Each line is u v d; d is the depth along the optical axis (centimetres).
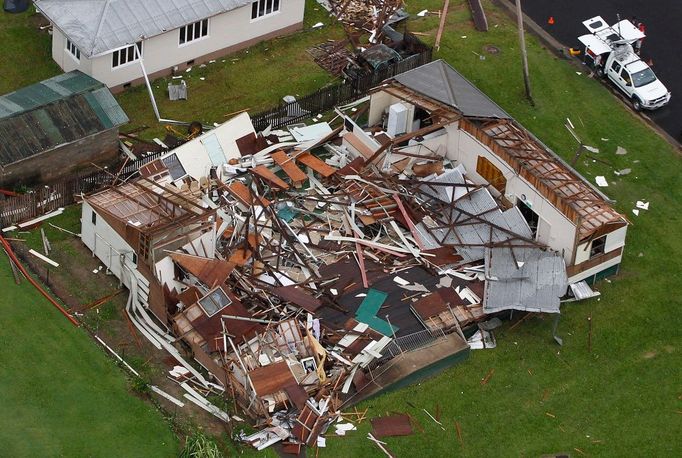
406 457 4884
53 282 5522
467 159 6219
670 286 5853
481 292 5562
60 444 4766
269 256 5653
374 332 5325
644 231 6169
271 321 5256
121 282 5522
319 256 5709
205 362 5138
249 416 4969
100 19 6544
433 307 5438
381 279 5616
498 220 5856
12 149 5806
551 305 5419
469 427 5041
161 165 5950
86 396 4981
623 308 5703
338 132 6425
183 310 5256
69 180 5934
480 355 5366
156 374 5128
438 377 5234
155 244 5275
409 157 6209
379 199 5966
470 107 6212
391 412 5053
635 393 5288
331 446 4875
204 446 4691
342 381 5106
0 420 4819
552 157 5962
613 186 6456
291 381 5003
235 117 6244
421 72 6525
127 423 4897
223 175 6084
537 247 5725
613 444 5044
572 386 5288
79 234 5806
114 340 5272
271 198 5994
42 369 5069
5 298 5378
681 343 5562
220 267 5356
